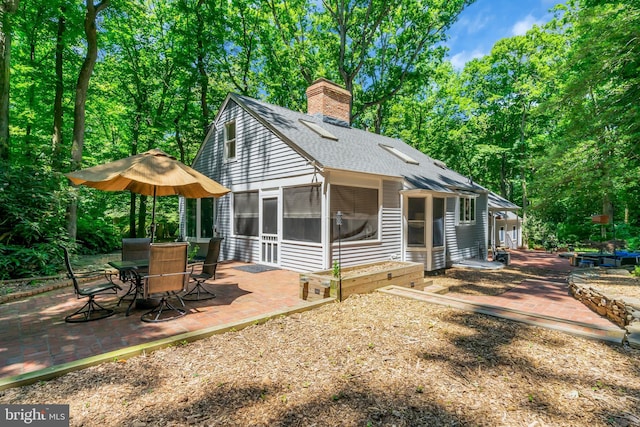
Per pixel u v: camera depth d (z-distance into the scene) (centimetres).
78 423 212
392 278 616
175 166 477
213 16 1540
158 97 1847
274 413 225
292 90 2023
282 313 429
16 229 748
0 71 858
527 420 216
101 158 1714
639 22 770
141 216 1705
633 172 857
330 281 513
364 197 876
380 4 1761
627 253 1158
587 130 894
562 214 1956
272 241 938
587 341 341
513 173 2425
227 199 1126
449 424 212
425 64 2000
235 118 1101
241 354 318
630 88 820
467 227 1262
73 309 496
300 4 1841
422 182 1014
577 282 675
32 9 1077
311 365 296
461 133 2197
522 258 1496
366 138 1266
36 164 948
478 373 279
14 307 507
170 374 278
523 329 379
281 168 900
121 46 1595
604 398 239
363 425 212
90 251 1293
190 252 1104
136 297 501
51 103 1339
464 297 701
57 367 274
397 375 277
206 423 214
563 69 941
